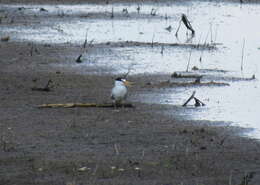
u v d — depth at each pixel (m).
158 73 22.39
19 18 31.98
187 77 21.88
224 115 17.55
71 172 12.84
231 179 12.71
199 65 23.92
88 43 26.77
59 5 36.00
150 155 13.97
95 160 13.55
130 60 24.14
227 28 30.89
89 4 36.62
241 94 19.84
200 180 12.62
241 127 16.42
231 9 35.91
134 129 15.88
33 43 26.41
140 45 26.73
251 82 21.47
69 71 22.11
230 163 13.64
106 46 26.36
